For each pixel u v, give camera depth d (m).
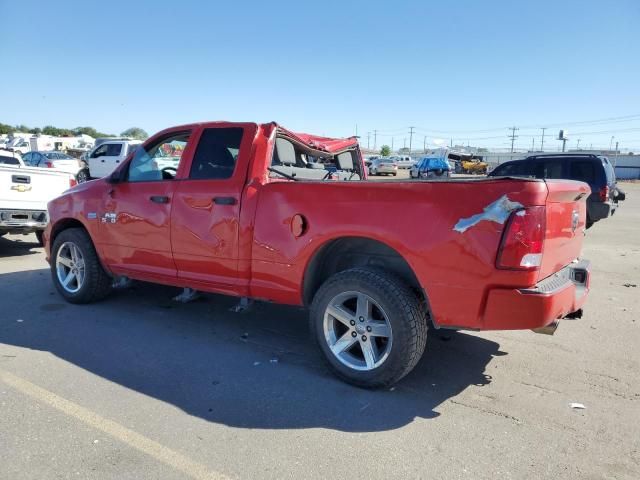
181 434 3.12
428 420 3.34
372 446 3.02
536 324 3.18
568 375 4.07
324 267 4.19
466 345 4.71
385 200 3.57
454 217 3.32
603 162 12.02
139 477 2.69
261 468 2.79
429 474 2.75
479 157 56.69
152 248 4.95
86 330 4.95
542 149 116.25
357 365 3.79
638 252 9.82
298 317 5.47
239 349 4.54
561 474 2.76
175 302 5.89
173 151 5.06
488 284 3.26
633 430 3.22
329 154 5.79
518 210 3.15
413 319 3.54
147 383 3.82
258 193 4.22
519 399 3.65
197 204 4.57
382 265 3.98
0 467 2.75
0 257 8.62
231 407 3.48
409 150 124.19
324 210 3.82
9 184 8.30
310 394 3.69
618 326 5.28
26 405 3.43
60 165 23.59
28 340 4.66
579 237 4.10
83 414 3.33
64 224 5.88
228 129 4.60
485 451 2.98
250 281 4.33
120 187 5.23
